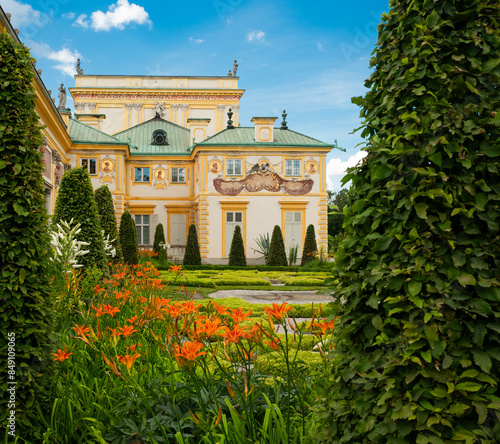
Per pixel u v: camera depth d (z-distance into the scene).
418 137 2.39
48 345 3.61
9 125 3.50
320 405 2.73
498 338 2.17
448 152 2.26
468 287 2.26
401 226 2.34
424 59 2.42
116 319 5.43
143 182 31.86
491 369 2.22
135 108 42.47
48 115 18.08
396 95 2.47
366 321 2.43
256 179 29.25
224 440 2.60
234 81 43.78
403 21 2.57
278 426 2.67
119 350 4.27
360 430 2.30
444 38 2.39
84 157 28.86
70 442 3.13
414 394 2.17
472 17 2.41
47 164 19.31
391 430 2.19
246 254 29.06
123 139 33.81
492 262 2.26
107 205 13.99
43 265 3.71
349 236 2.61
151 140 34.19
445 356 2.14
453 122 2.29
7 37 3.58
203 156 28.97
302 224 29.45
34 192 3.65
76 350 4.25
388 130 2.53
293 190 29.42
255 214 29.25
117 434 2.90
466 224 2.24
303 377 3.63
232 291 15.81
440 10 2.43
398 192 2.38
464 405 2.09
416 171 2.32
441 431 2.14
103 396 3.42
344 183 2.75
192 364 2.84
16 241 3.45
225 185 29.06
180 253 31.64
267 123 29.55
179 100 42.84
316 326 3.30
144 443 2.80
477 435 2.13
